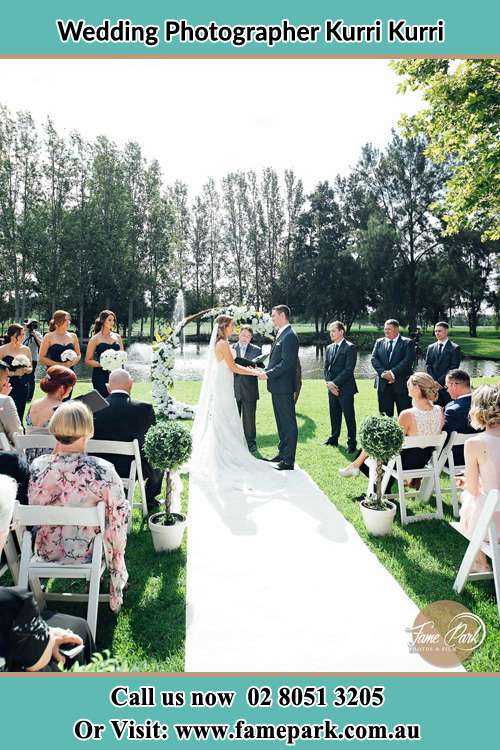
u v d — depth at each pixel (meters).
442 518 4.55
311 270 44.47
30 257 36.84
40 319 42.19
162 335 8.83
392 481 5.13
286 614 3.01
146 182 44.06
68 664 2.18
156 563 3.69
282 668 2.57
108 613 3.08
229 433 5.62
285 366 5.88
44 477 2.73
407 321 40.50
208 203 52.88
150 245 44.41
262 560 3.66
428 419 4.59
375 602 3.14
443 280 38.69
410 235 40.53
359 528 4.30
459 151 11.53
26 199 37.41
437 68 10.52
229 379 5.68
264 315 8.12
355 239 41.34
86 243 38.50
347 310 44.44
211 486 5.31
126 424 4.39
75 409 2.77
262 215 51.69
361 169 42.97
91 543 2.86
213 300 53.72
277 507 4.69
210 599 3.17
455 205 12.12
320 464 6.20
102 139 39.72
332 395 7.10
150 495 4.71
